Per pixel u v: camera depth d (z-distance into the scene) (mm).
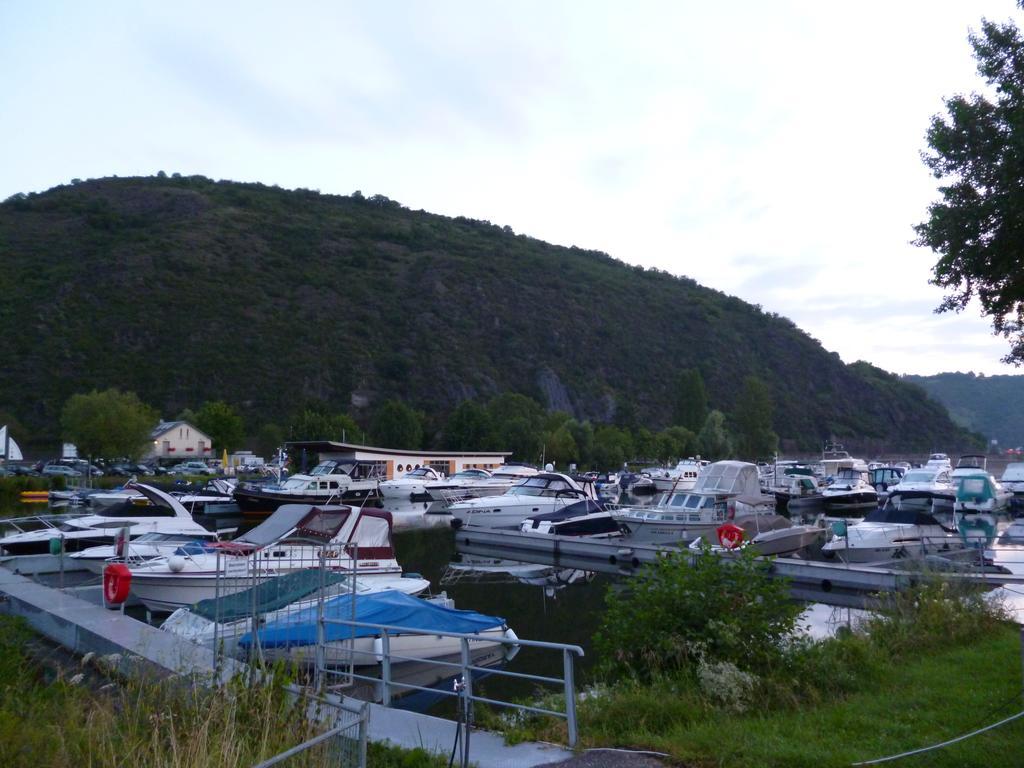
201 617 13375
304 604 13055
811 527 29094
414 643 13797
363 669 13180
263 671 7699
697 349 133000
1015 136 8859
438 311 120750
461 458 58062
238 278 114250
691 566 10133
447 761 6969
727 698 8141
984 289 9648
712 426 90438
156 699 7648
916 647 10789
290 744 6246
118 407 61562
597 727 7828
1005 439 171125
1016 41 9453
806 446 118688
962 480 32844
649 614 9391
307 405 84000
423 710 11961
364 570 19953
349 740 6086
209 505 41062
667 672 8914
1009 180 9086
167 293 104500
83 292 100250
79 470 56125
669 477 61656
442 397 103875
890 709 7781
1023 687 7551
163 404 88375
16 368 86562
